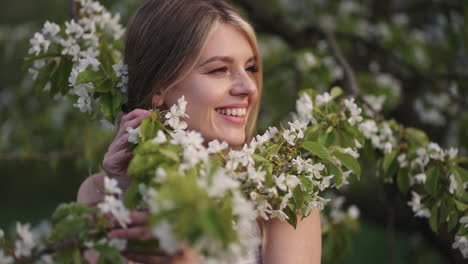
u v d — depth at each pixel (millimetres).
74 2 1770
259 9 3043
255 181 1160
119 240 1052
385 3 3369
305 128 1438
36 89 1715
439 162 1599
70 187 8102
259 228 1509
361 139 1522
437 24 3109
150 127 1235
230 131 1490
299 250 1496
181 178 886
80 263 1057
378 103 2107
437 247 2182
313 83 2354
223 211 911
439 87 2654
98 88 1468
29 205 7797
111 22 1782
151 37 1513
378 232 6258
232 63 1487
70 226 1042
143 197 1031
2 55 3400
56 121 3164
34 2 5090
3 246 1097
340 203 2156
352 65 3053
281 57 3188
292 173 1302
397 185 1824
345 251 2139
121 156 1291
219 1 1532
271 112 2920
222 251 858
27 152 2617
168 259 1124
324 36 2588
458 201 1555
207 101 1462
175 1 1519
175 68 1465
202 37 1447
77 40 1689
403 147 1691
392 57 2916
